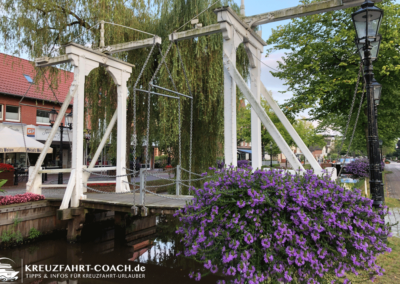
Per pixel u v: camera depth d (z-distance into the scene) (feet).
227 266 10.68
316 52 39.58
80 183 23.52
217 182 11.35
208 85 30.66
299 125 85.05
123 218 26.23
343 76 36.32
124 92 27.40
